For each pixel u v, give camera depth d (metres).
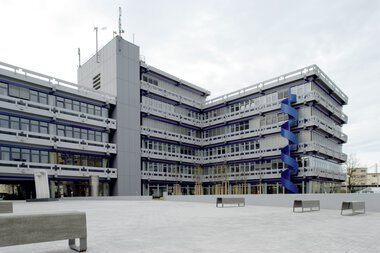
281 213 16.23
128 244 7.30
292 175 42.19
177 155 51.81
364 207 16.81
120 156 42.88
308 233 9.09
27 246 7.20
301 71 42.81
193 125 55.69
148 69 48.53
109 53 45.50
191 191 54.84
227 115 52.84
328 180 47.09
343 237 8.44
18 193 35.97
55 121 37.06
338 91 50.06
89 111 41.38
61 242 7.68
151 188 47.94
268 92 47.22
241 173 49.31
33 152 35.09
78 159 39.44
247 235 8.64
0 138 31.59
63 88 37.88
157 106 50.44
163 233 8.98
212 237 8.28
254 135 48.06
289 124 41.91
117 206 23.06
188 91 56.84
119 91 43.84
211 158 54.94
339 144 54.75
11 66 33.72
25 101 34.19
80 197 36.34
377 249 6.93
